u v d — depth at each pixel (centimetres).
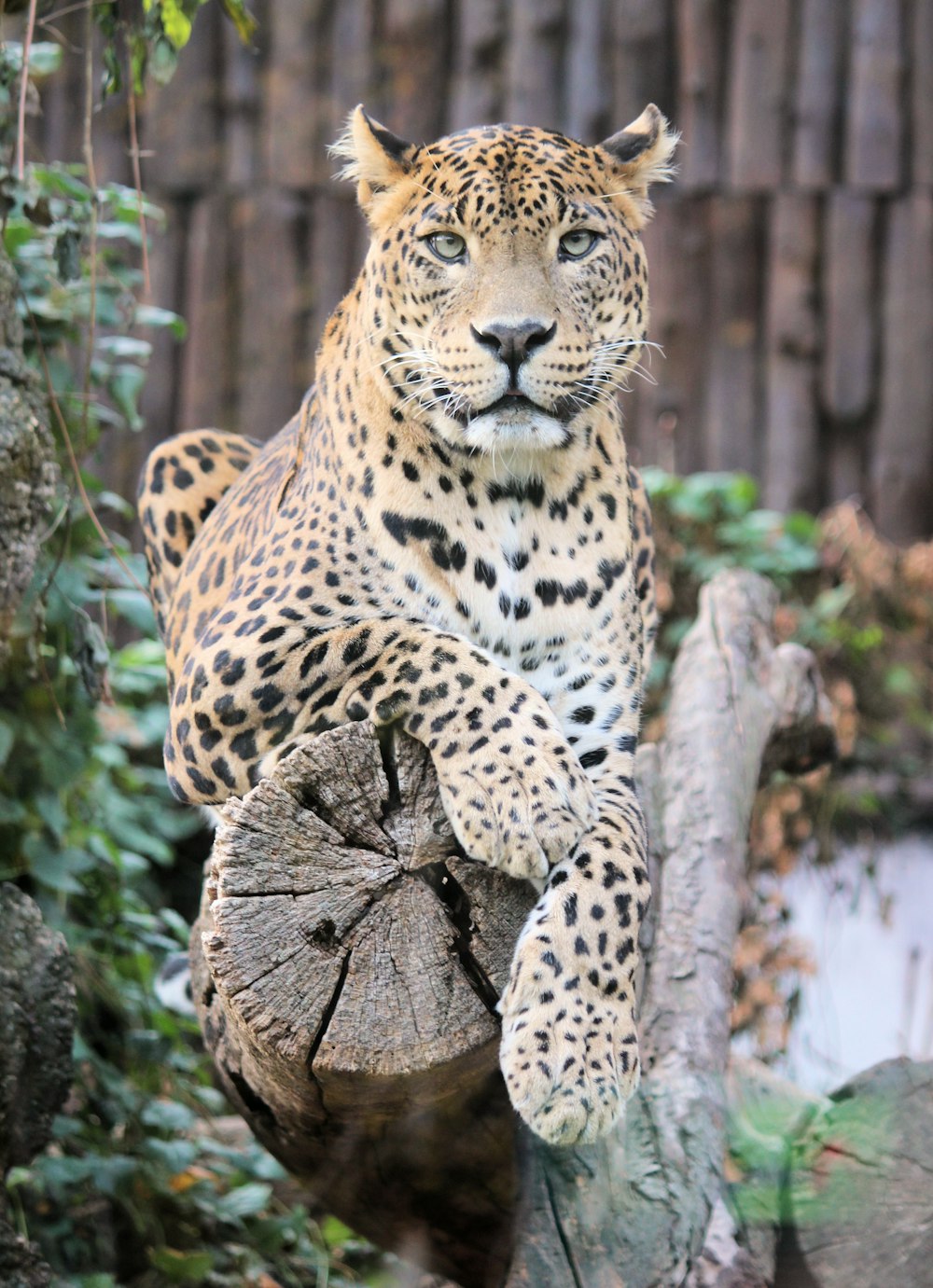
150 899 1104
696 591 1469
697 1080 681
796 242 1714
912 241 1714
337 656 612
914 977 1279
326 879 557
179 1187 842
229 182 1714
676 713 888
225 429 1719
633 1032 557
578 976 550
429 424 651
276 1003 553
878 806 1500
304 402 753
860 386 1719
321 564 655
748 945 1193
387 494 654
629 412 1725
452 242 653
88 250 889
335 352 713
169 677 819
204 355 1708
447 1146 632
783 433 1716
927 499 1722
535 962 548
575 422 652
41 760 782
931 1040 1180
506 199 648
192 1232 832
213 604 760
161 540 861
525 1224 629
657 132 709
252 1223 857
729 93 1716
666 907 773
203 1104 938
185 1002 898
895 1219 630
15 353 687
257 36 1709
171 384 1708
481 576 654
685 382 1722
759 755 877
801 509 1717
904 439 1717
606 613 673
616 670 677
